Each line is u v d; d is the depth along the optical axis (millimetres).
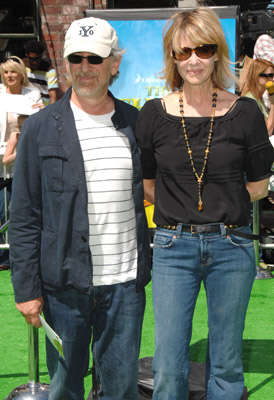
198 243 2432
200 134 2436
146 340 4246
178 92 2559
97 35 2305
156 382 2535
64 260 2355
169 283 2463
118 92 6137
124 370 2459
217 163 2414
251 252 2492
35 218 2404
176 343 2459
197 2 5953
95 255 2387
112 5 8914
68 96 2430
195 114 2475
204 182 2430
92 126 2398
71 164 2336
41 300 2434
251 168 2553
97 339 2461
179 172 2445
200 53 2424
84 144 2377
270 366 3846
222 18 5844
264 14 9516
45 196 2389
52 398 2566
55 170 2336
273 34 9492
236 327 2506
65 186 2338
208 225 2428
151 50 6051
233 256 2441
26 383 3572
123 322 2428
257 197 2668
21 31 8828
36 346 3299
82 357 2490
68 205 2334
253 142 2480
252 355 4016
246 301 2506
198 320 4645
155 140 2490
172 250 2461
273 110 5719
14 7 8781
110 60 2369
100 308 2428
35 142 2365
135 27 6043
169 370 2473
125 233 2430
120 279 2402
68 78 2463
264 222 8023
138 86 6113
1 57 8961
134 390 2514
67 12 8805
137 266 2445
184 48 2439
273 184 5312
